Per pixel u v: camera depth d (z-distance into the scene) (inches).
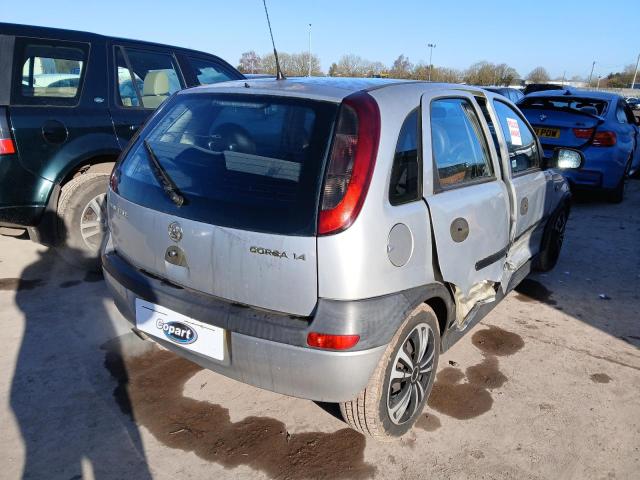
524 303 168.4
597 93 319.3
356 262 77.6
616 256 217.8
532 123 302.8
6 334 130.5
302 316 80.4
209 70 212.4
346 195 77.8
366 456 95.6
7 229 163.0
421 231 89.5
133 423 101.2
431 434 102.7
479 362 130.6
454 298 105.4
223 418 104.0
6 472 87.4
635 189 367.9
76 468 89.4
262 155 86.0
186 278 89.7
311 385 81.0
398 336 87.5
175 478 88.4
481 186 114.7
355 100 84.8
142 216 94.8
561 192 181.2
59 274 168.7
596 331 150.6
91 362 120.7
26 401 105.6
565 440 103.0
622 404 115.7
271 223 79.4
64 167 154.0
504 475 93.1
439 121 103.6
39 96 151.3
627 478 94.1
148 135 106.5
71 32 162.2
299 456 94.7
